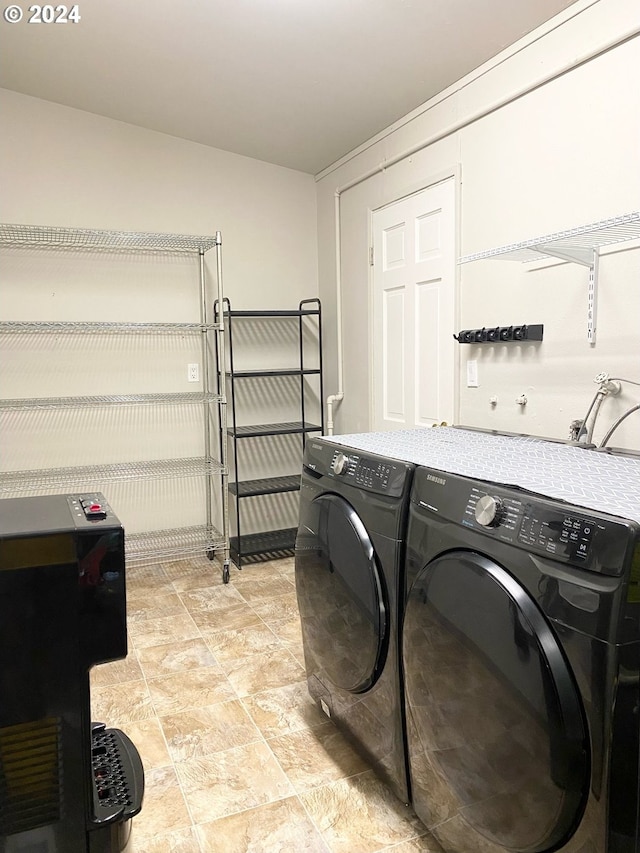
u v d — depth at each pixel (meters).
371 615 1.54
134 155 3.42
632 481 1.24
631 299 1.86
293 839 1.53
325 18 2.21
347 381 3.71
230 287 3.75
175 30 2.39
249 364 3.84
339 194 3.63
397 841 1.52
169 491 3.70
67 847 1.11
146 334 3.55
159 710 2.11
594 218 1.96
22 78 2.96
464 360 2.62
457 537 1.26
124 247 3.45
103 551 1.06
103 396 3.40
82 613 1.06
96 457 3.51
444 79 2.55
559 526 1.04
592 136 1.95
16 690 1.04
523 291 2.28
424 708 1.38
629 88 1.82
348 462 1.72
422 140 2.80
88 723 1.10
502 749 1.13
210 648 2.55
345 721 1.83
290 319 3.94
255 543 3.69
